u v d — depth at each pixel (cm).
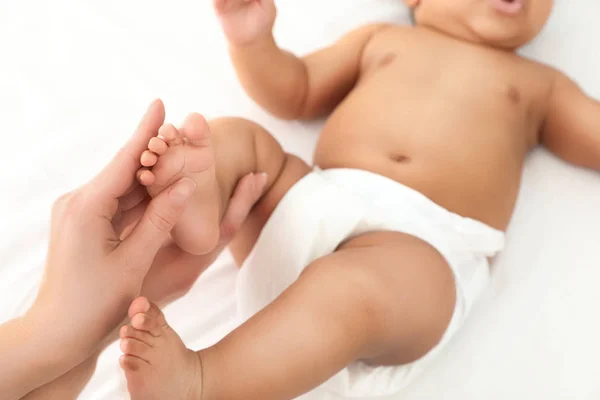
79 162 100
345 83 114
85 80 107
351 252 78
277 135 109
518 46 112
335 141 100
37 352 59
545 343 94
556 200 106
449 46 110
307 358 67
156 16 115
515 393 90
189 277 78
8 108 104
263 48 99
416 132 98
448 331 84
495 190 97
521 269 100
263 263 86
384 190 91
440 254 85
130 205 68
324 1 121
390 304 74
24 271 90
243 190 83
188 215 67
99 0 115
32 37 110
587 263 100
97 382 86
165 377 60
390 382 85
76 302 60
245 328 68
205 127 62
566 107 108
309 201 85
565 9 121
